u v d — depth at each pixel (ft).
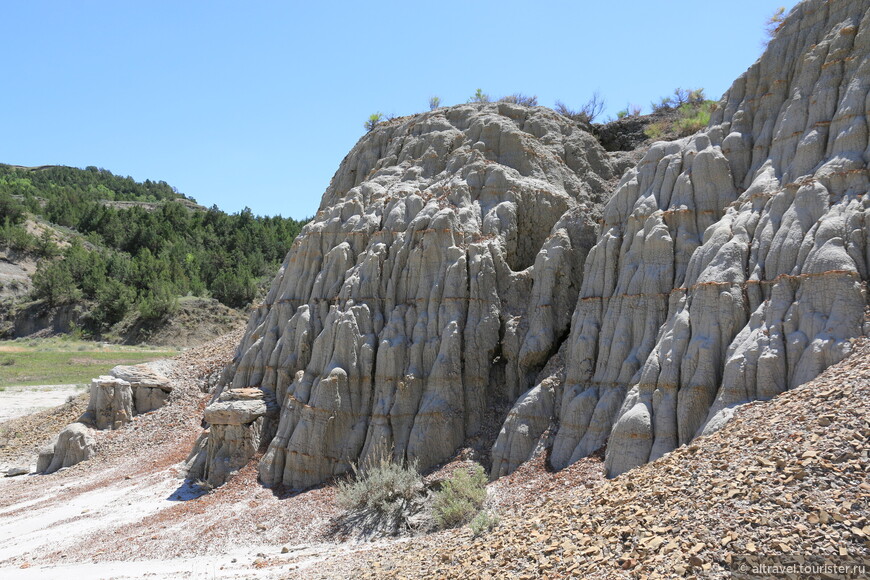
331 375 75.92
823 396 43.16
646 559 36.19
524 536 45.34
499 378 76.95
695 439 49.47
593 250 72.02
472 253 79.92
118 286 291.79
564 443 62.18
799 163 59.82
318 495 69.46
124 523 71.41
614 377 62.28
